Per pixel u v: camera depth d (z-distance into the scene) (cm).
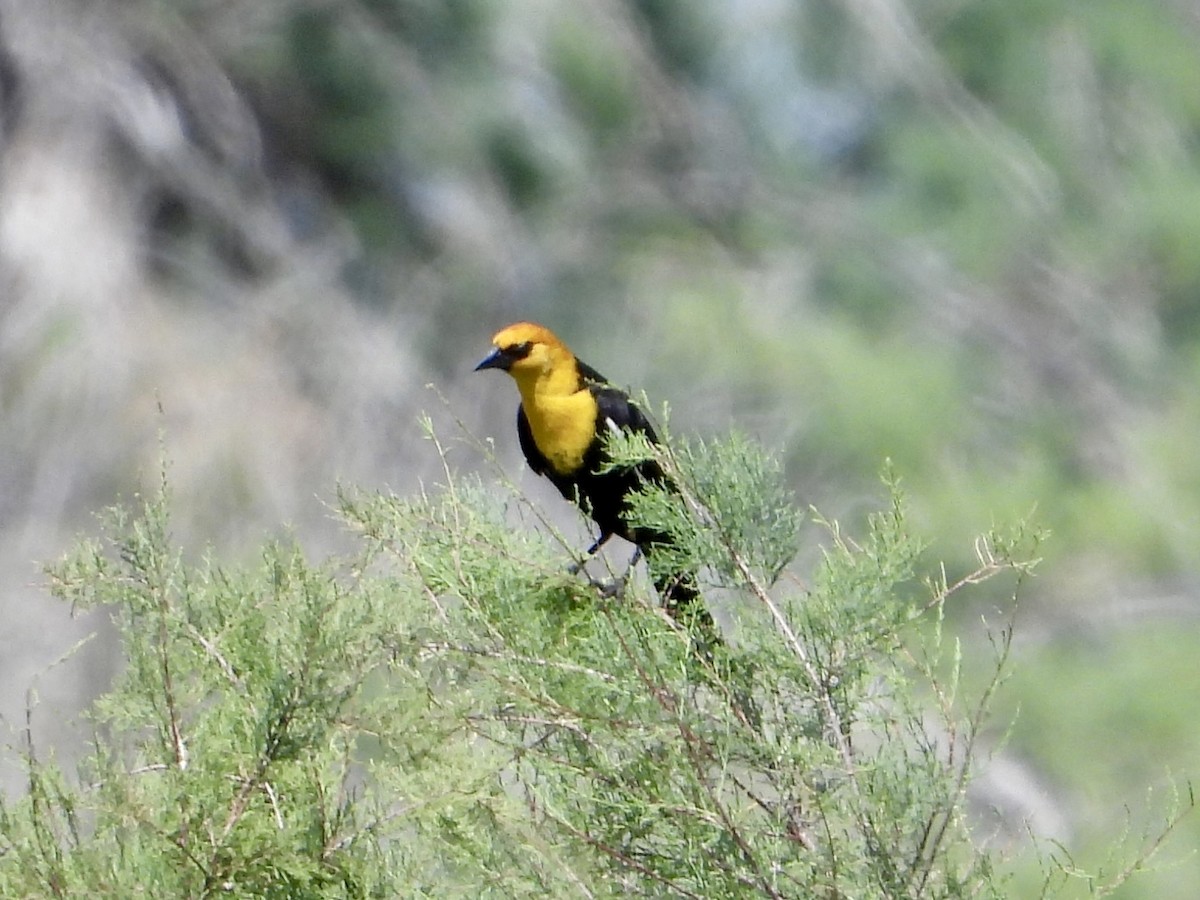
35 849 432
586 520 559
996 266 1847
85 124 1753
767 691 493
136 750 489
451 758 473
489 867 470
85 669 1305
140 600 477
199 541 1475
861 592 484
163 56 1806
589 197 1886
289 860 444
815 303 1811
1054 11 1892
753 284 1802
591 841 469
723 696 491
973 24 1909
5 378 1574
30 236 1666
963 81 1923
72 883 425
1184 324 1847
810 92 1962
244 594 485
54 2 1783
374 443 1630
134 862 434
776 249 1855
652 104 1925
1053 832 1252
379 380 1673
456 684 500
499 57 1909
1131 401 1783
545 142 1891
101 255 1680
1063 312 1831
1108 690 1374
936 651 579
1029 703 1360
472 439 646
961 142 1878
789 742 470
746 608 499
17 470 1521
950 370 1686
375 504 527
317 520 1518
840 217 1873
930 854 482
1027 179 1869
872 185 1936
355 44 1852
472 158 1869
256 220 1791
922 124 1902
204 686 479
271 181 1841
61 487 1520
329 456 1591
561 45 1898
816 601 488
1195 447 1697
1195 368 1773
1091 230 1867
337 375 1667
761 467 515
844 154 1955
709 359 1655
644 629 500
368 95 1852
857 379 1588
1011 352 1811
